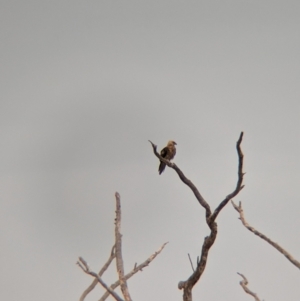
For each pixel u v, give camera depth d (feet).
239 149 42.04
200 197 44.04
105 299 43.21
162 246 43.91
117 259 42.98
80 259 39.58
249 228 42.04
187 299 42.83
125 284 41.47
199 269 42.70
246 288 43.45
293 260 40.11
